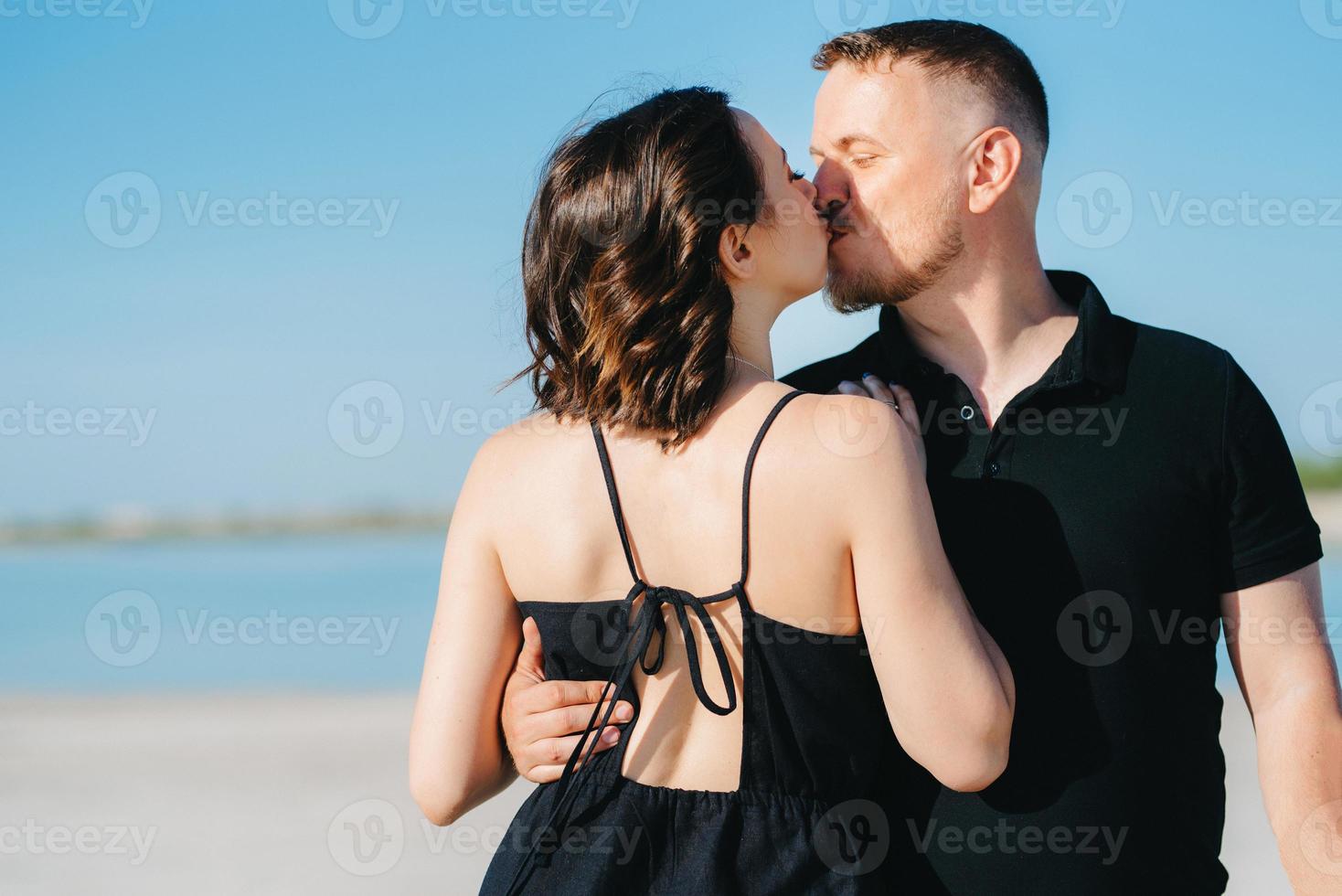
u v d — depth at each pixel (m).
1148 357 1.81
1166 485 1.74
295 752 7.23
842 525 1.49
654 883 1.50
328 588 18.11
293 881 4.88
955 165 1.85
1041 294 1.94
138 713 8.92
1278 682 1.74
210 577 19.91
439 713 1.69
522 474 1.65
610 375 1.53
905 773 1.76
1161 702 1.72
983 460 1.81
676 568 1.53
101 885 4.86
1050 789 1.71
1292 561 1.75
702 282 1.55
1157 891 1.70
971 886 1.71
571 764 1.55
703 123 1.59
